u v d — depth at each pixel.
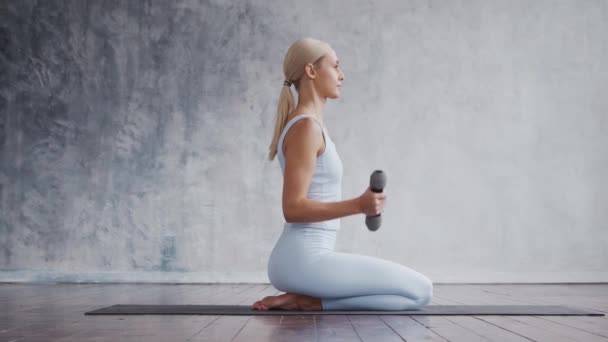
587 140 5.62
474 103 5.62
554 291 4.21
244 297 3.49
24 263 5.43
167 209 5.48
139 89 5.58
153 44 5.62
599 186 5.60
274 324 1.99
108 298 3.41
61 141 5.54
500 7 5.71
